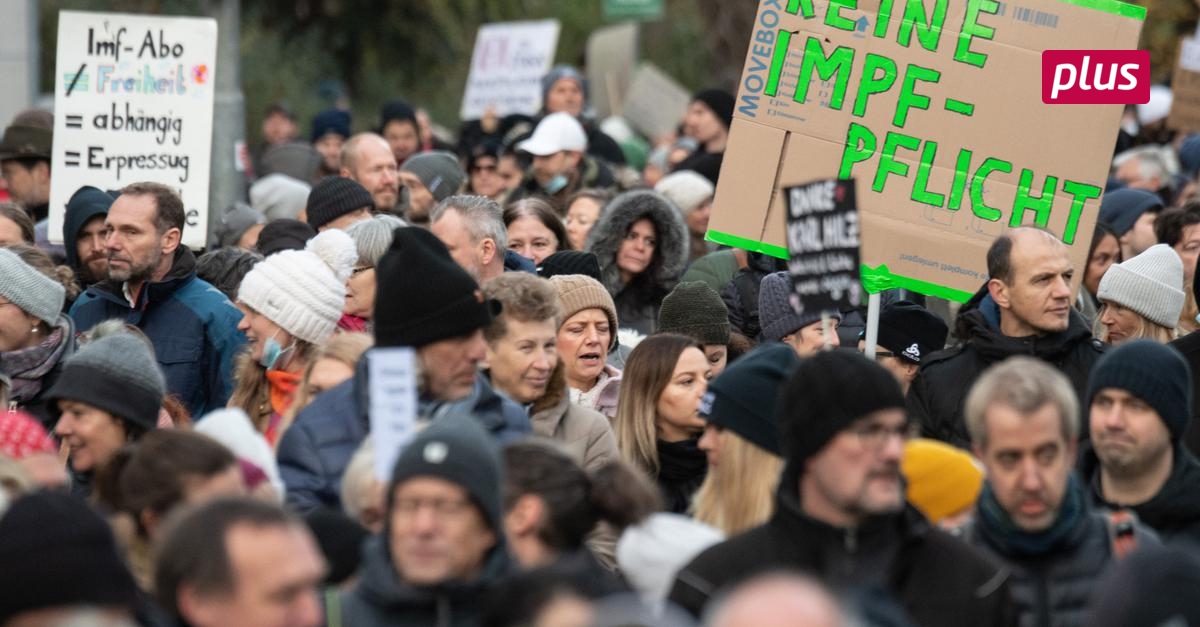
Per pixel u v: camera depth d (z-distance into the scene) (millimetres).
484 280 22484
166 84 27656
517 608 11188
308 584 11250
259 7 73375
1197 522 16281
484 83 48281
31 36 38188
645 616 10922
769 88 22156
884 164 21953
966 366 20547
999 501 14266
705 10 88688
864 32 21984
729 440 15406
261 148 52906
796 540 13125
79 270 25125
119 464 14992
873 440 12977
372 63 75875
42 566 10867
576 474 13969
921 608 13094
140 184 23000
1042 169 21812
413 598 12586
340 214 26141
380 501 14570
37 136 31094
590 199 30703
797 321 22219
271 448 18312
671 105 51156
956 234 21875
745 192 22172
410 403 14117
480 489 12594
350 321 22172
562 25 85875
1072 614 14039
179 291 23000
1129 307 22406
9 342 20734
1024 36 21828
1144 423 16156
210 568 11055
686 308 22438
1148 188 36969
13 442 15945
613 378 21703
